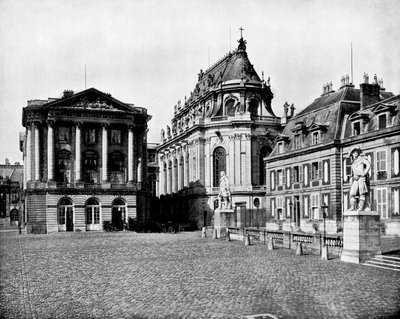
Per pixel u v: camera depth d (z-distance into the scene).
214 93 79.50
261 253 32.22
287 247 35.78
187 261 28.38
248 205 72.88
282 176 61.16
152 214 99.69
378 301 16.86
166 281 21.48
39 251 35.75
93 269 25.53
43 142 68.06
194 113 89.19
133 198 69.12
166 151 97.38
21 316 15.65
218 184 76.06
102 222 67.50
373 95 51.19
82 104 68.19
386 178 44.03
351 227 26.75
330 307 16.12
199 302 17.12
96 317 15.37
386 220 43.81
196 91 94.50
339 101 53.81
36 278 22.80
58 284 21.12
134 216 69.00
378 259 25.66
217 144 75.81
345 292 18.38
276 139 63.28
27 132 69.25
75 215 66.44
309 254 31.23
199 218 75.44
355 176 27.20
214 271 24.17
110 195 68.06
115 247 38.59
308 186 55.22
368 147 46.53
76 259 30.19
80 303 17.33
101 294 18.83
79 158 67.69
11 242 45.28
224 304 16.77
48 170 66.50
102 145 69.25
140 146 72.88
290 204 58.62
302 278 21.58
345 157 49.94
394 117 44.16
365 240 26.30
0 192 110.00
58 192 65.88
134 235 56.25
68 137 68.06
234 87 77.19
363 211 26.34
